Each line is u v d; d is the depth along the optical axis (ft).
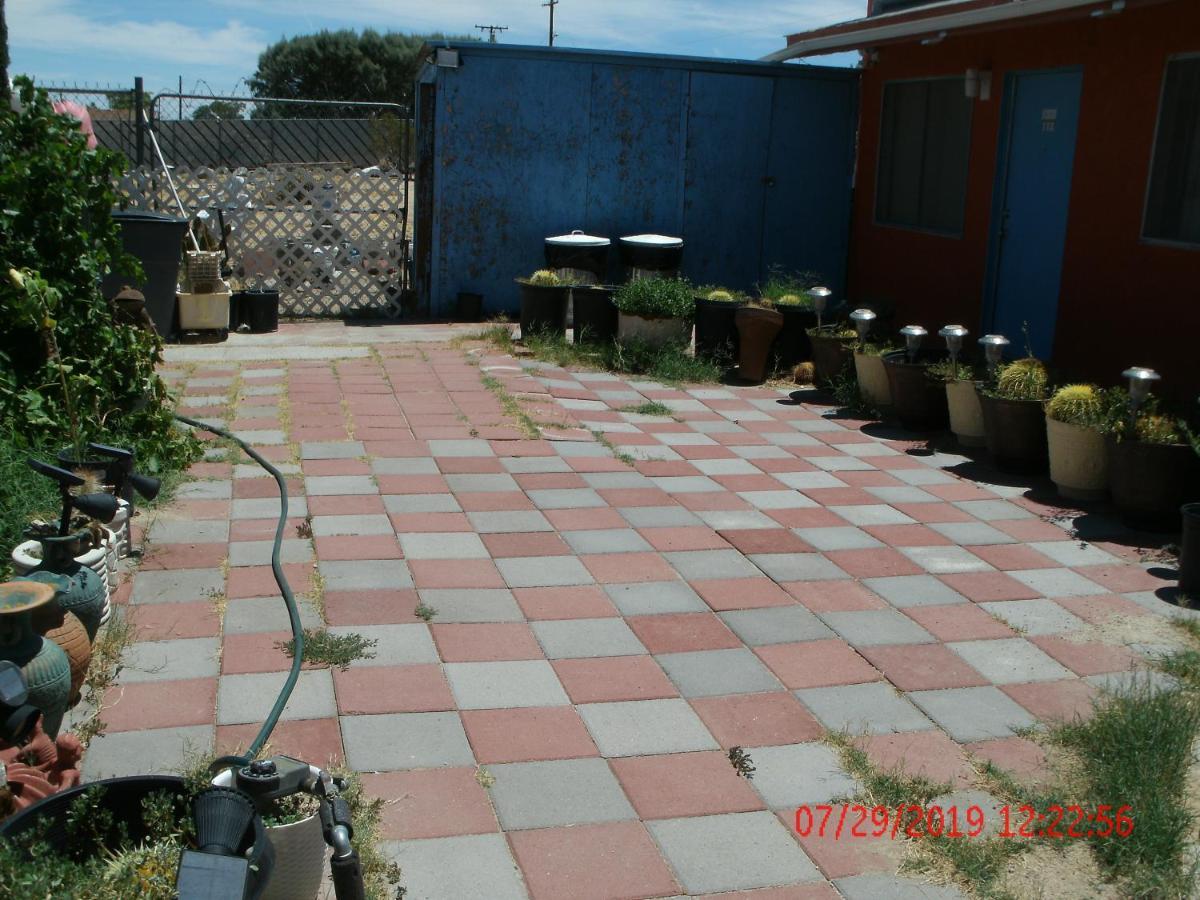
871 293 41.01
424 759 13.00
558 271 39.11
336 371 32.07
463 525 20.53
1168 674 15.62
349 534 19.80
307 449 24.61
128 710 13.69
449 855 11.37
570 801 12.35
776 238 42.98
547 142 40.34
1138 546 20.42
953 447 26.61
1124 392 22.54
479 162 40.06
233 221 40.37
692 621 16.94
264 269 40.93
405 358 33.96
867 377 29.09
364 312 41.63
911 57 37.29
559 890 10.93
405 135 41.70
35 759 10.63
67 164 21.16
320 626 16.14
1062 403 22.36
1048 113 31.01
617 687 14.87
